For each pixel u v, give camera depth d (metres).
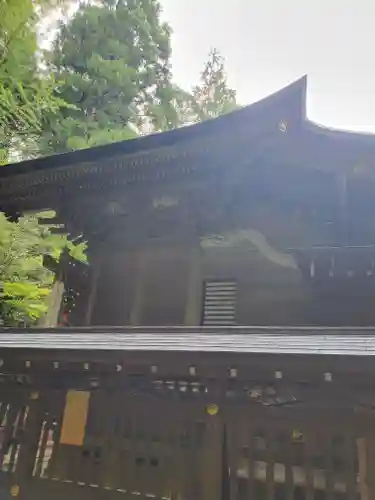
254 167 7.33
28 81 10.75
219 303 7.65
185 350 4.43
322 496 4.25
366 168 6.54
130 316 8.18
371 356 3.73
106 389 5.38
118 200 8.43
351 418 4.34
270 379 4.20
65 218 8.95
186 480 4.76
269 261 7.58
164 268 8.31
